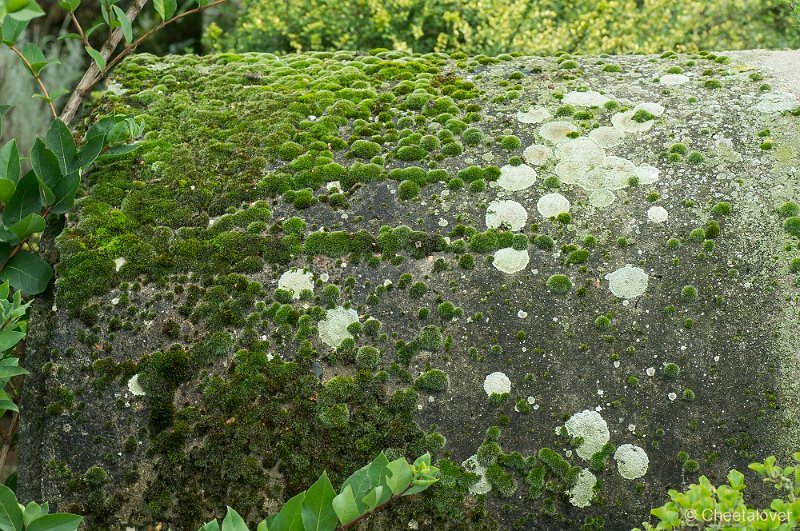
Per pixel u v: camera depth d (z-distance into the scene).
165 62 1.96
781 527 1.03
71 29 4.42
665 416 1.38
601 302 1.45
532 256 1.49
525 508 1.37
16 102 3.83
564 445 1.38
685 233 1.49
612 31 3.31
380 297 1.46
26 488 1.43
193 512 1.37
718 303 1.43
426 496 1.37
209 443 1.38
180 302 1.45
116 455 1.38
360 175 1.59
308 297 1.46
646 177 1.56
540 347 1.42
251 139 1.67
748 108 1.66
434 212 1.54
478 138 1.65
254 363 1.41
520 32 3.26
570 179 1.58
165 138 1.68
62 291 1.46
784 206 1.49
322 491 1.08
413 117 1.71
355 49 3.41
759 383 1.38
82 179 1.61
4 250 1.52
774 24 3.47
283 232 1.52
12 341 1.34
